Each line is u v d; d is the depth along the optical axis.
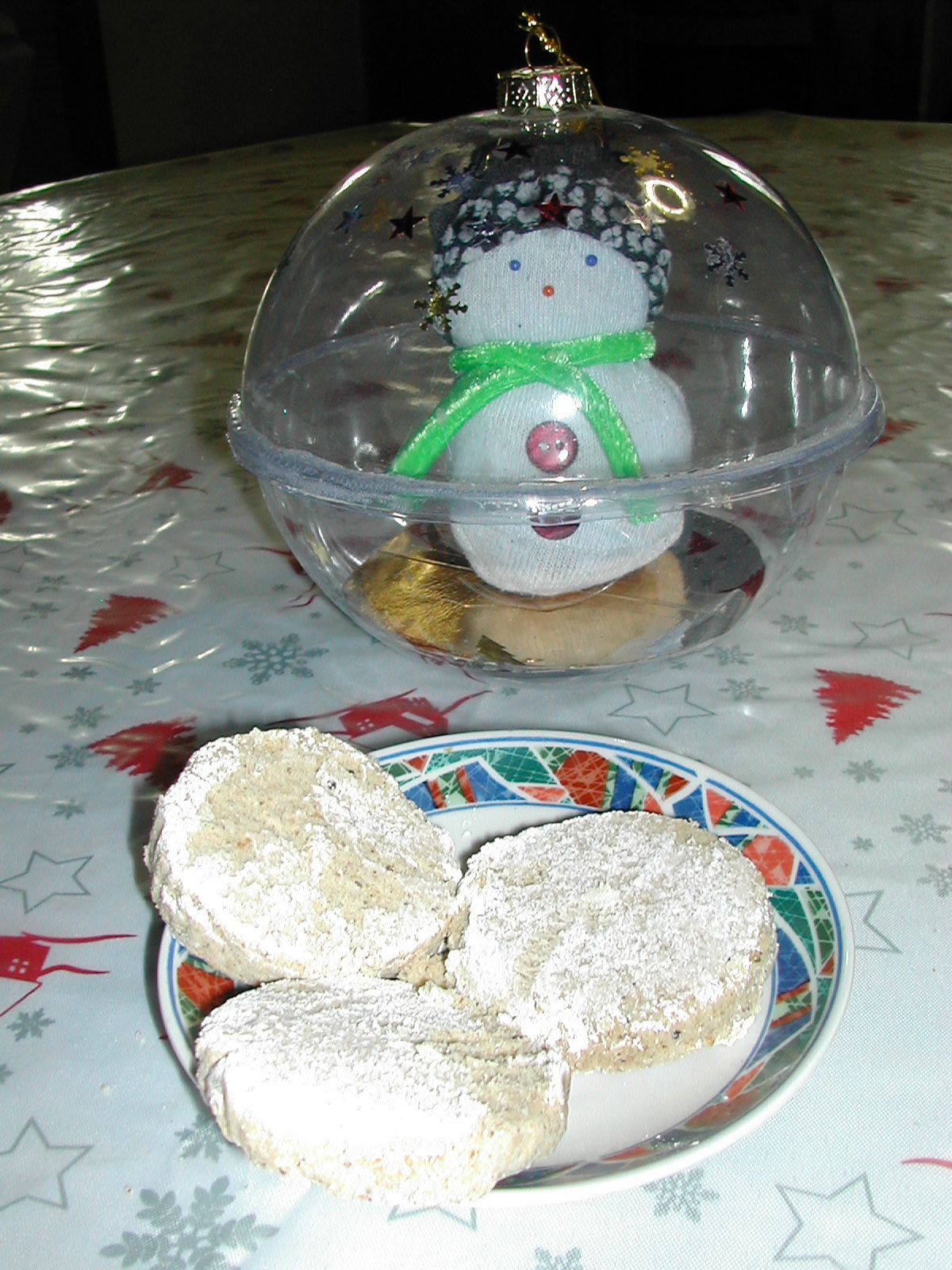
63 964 0.29
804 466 0.31
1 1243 0.22
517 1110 0.21
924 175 0.89
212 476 0.55
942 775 0.34
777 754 0.35
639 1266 0.21
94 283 0.78
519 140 0.35
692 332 0.35
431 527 0.35
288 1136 0.21
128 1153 0.24
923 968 0.27
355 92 2.40
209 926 0.25
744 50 1.78
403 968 0.26
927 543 0.46
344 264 0.38
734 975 0.24
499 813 0.31
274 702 0.39
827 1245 0.21
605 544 0.32
